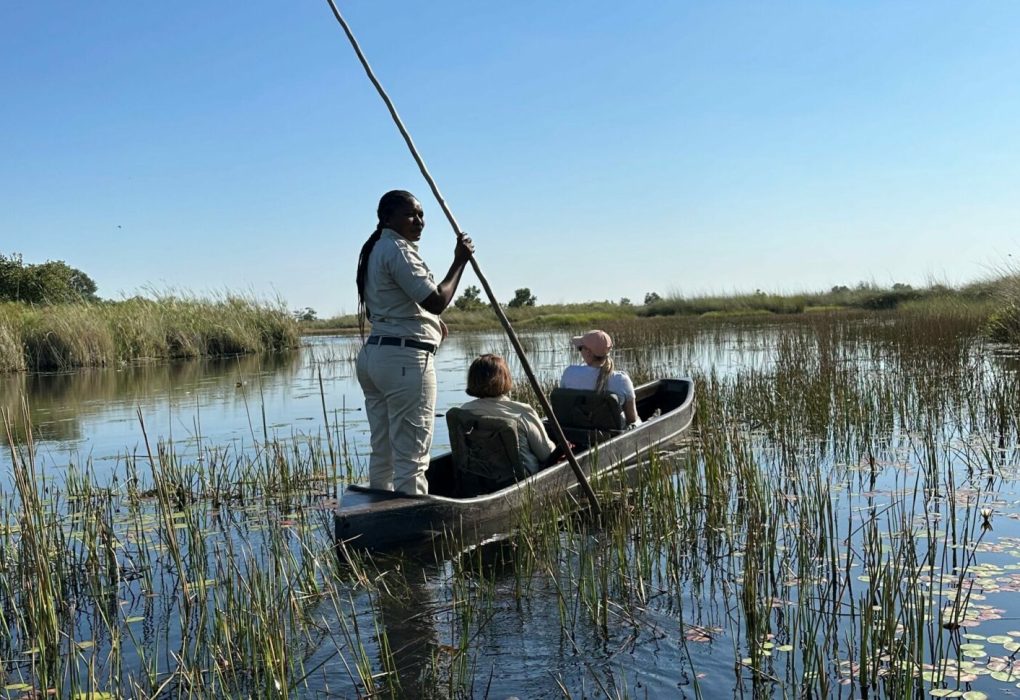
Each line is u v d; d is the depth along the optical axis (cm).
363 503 496
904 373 1075
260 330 2427
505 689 312
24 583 423
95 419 1052
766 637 349
